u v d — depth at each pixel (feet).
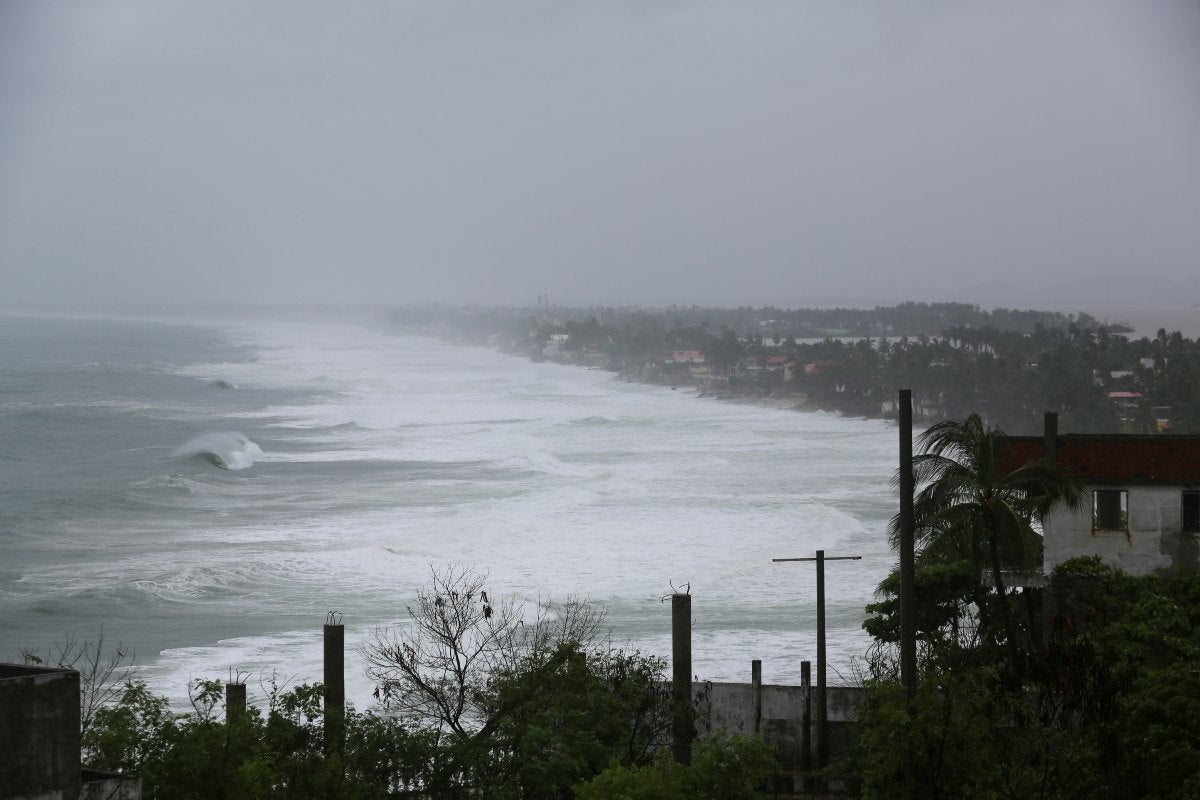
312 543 222.28
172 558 208.85
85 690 73.36
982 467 89.10
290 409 546.67
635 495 280.92
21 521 240.94
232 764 61.67
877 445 415.23
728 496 281.74
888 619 109.29
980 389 561.84
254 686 134.92
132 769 60.54
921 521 90.02
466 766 69.62
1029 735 61.72
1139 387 580.71
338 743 70.69
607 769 62.64
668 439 430.20
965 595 106.73
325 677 77.05
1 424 463.01
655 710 77.66
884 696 65.21
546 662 78.59
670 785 61.72
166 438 424.87
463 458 355.15
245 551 214.90
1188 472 105.81
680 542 223.92
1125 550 106.32
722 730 72.84
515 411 544.21
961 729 60.29
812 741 92.94
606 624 163.43
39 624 166.30
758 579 194.29
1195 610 91.76
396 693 95.25
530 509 258.16
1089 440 109.40
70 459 371.35
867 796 62.34
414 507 264.31
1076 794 59.57
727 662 147.13
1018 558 93.50
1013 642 86.89
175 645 155.02
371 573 194.18
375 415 516.32
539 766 67.56
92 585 187.01
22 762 39.81
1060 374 542.16
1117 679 64.69
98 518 248.73
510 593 179.42
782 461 362.53
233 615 169.89
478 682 85.81
